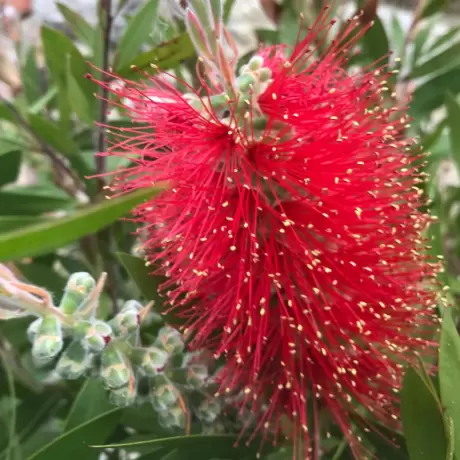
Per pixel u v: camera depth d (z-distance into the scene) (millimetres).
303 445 147
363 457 146
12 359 185
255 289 143
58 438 126
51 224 76
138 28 177
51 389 193
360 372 151
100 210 78
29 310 112
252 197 138
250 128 133
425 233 164
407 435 121
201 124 134
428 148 187
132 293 195
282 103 134
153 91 140
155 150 143
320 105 137
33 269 184
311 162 136
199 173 135
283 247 140
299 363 150
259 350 139
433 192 196
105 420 132
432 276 152
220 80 131
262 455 149
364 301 145
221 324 146
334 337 148
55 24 278
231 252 141
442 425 117
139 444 125
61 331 114
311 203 136
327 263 143
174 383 137
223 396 147
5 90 262
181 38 156
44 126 186
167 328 137
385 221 143
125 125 172
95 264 195
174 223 140
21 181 284
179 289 138
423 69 217
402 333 150
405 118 171
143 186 135
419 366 131
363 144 139
